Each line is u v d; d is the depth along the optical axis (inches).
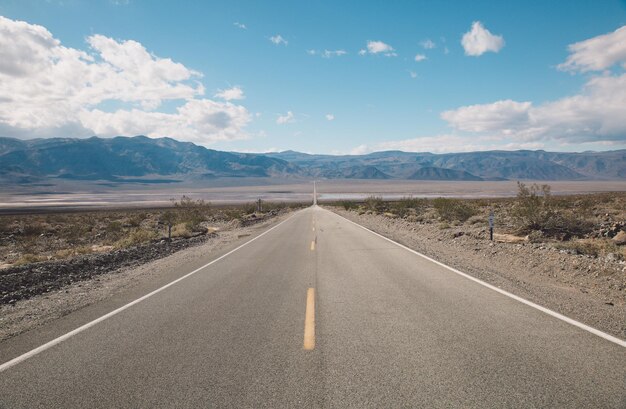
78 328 213.8
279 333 195.0
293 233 778.2
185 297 279.0
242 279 339.9
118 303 268.4
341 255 465.4
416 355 163.2
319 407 124.0
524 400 126.0
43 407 129.6
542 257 388.8
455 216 916.6
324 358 162.1
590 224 598.9
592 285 291.9
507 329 193.2
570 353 162.4
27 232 1042.1
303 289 293.6
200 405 127.3
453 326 199.5
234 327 206.7
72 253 566.9
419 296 262.8
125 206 3919.8
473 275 331.6
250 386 139.2
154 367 158.1
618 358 156.9
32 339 198.2
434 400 126.9
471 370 147.9
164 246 613.3
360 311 230.7
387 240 610.5
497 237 562.6
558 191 6525.6
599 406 122.2
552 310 225.0
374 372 147.9
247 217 1471.5
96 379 148.9
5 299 297.4
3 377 153.4
